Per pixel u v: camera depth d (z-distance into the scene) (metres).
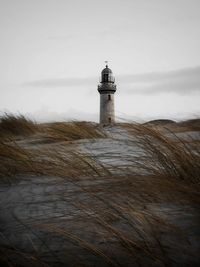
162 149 2.59
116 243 1.40
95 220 1.61
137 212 1.60
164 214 1.62
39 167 2.76
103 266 1.26
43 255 1.36
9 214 1.83
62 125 5.35
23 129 6.61
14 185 2.40
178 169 2.24
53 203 1.92
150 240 1.39
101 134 4.95
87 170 2.60
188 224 1.51
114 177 2.27
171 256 1.29
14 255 1.37
